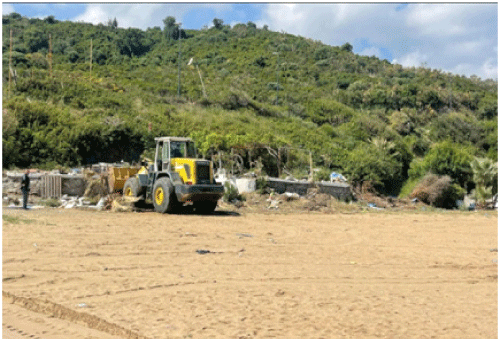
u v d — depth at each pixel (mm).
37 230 12312
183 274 8555
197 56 77625
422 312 6969
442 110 65125
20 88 37969
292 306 6980
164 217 16703
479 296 8031
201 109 44656
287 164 33031
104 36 78438
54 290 7340
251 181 24766
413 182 34750
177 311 6543
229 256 10312
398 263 10375
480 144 54500
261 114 47812
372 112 59219
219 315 6430
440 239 14297
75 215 16016
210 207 18625
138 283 7883
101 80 47719
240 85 60594
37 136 29469
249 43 85562
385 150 38156
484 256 11539
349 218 19844
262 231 14438
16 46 65375
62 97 38406
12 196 21703
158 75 60500
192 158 18422
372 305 7207
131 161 32156
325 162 34844
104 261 9328
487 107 67812
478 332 6176
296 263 9906
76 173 26188
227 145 31797
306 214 20750
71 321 6242
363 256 11000
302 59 81062
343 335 5875
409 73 81875
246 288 7836
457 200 31250
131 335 5652
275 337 5715
